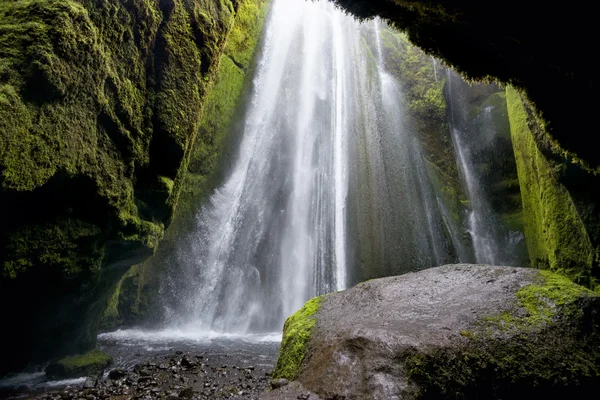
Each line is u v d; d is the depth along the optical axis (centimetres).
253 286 1292
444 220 1648
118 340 873
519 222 1536
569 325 330
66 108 521
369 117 1769
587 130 380
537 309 347
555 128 407
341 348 307
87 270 577
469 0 301
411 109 1839
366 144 1720
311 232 1498
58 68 498
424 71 1878
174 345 845
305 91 1666
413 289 418
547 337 320
